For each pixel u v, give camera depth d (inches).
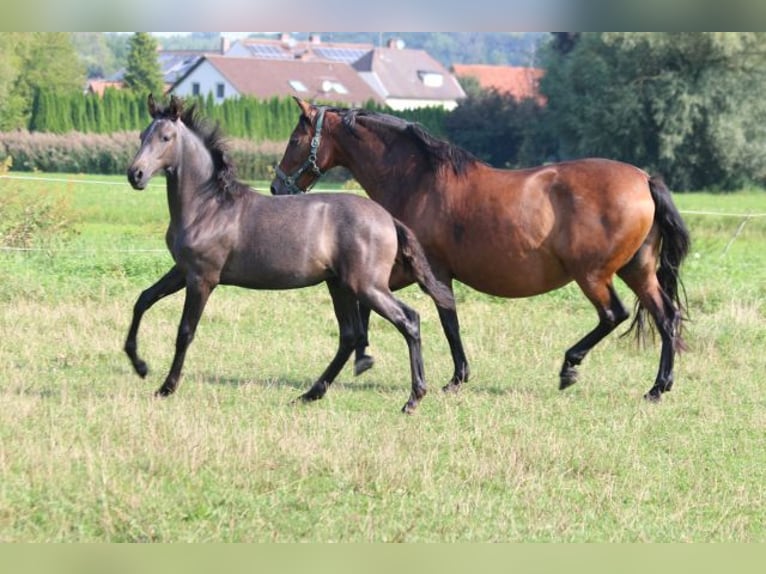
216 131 508.1
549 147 3004.4
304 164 592.1
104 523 351.6
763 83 2541.8
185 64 5241.1
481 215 547.5
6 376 546.3
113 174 2472.9
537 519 381.4
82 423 458.0
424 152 563.2
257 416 490.6
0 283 761.0
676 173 2647.6
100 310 709.9
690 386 603.8
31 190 1253.1
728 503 409.4
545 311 798.5
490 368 624.4
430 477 409.1
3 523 350.0
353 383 577.3
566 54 2967.5
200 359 611.8
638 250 551.5
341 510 380.2
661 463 455.5
